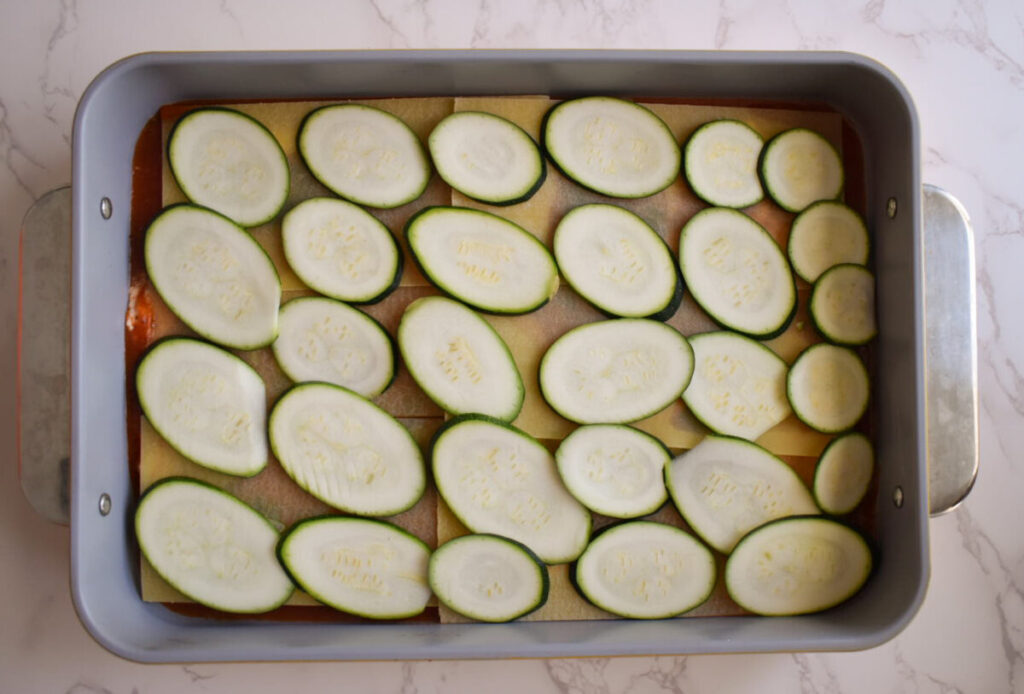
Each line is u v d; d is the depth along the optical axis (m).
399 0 0.76
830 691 0.75
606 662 0.75
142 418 0.70
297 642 0.67
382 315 0.71
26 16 0.76
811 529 0.70
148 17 0.76
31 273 0.71
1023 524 0.76
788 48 0.77
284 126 0.72
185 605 0.70
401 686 0.75
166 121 0.72
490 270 0.71
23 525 0.74
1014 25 0.77
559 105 0.71
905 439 0.68
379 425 0.70
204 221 0.71
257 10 0.76
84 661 0.74
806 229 0.72
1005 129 0.77
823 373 0.71
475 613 0.69
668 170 0.72
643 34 0.77
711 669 0.75
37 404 0.70
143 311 0.71
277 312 0.70
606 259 0.71
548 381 0.70
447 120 0.71
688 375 0.70
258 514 0.70
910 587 0.67
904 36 0.77
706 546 0.70
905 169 0.69
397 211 0.72
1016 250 0.77
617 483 0.70
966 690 0.75
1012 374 0.77
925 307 0.72
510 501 0.70
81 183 0.67
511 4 0.76
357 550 0.70
